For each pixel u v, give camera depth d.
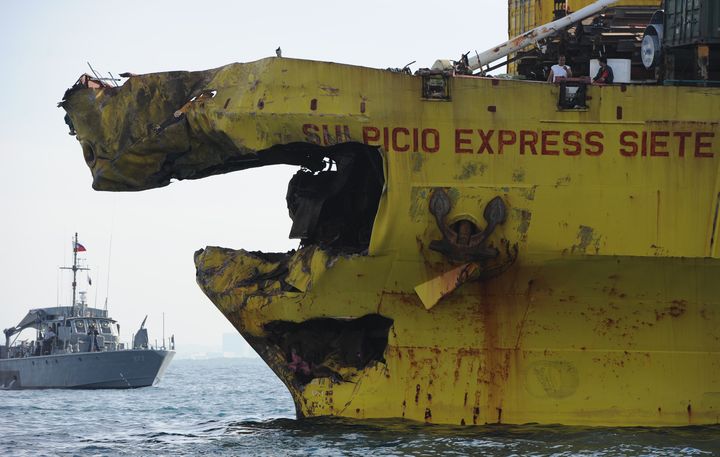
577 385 55.66
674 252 53.44
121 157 62.72
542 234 53.69
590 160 53.28
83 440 68.19
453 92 53.59
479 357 56.00
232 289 62.03
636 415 55.41
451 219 53.94
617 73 59.38
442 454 49.28
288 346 60.91
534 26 79.44
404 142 53.84
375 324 58.88
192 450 56.47
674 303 54.50
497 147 53.50
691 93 53.09
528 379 55.84
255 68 56.72
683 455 48.34
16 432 78.19
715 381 55.16
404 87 53.91
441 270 54.84
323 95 54.59
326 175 64.12
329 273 56.56
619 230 53.53
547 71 63.56
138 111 61.97
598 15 67.12
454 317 55.75
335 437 54.34
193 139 61.41
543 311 55.19
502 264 54.16
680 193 53.34
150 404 122.81
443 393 56.47
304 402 59.81
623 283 54.19
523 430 54.75
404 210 54.00
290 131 55.16
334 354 59.25
